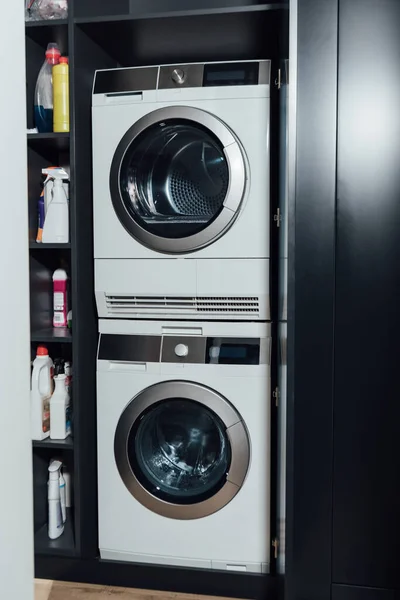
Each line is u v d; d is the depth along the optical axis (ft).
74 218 6.55
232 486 6.53
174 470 6.86
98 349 6.88
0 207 2.32
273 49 7.28
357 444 5.55
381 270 5.42
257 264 6.41
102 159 6.66
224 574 6.59
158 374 6.68
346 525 5.60
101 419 6.83
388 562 5.57
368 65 5.29
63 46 7.18
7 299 2.39
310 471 5.61
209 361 6.59
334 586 5.64
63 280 7.42
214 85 6.38
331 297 5.48
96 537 7.19
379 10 5.25
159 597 6.59
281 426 5.94
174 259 6.58
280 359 6.09
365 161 5.35
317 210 5.43
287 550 5.59
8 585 2.40
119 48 7.27
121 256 6.70
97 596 6.59
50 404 6.90
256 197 6.35
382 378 5.48
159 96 6.49
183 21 6.37
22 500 2.53
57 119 6.78
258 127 6.30
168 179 6.68
